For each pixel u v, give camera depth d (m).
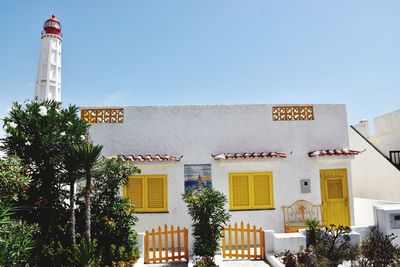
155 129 13.90
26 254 7.61
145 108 13.99
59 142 9.70
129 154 13.71
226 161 13.31
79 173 9.07
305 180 13.81
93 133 13.73
